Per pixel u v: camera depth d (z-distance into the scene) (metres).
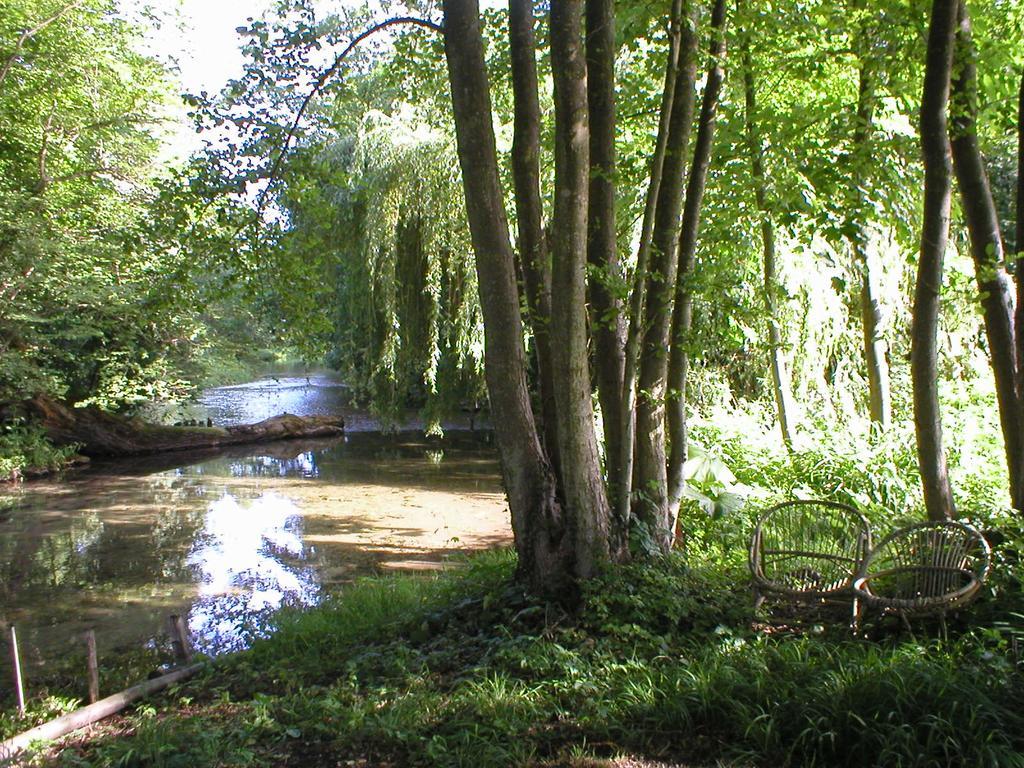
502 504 12.14
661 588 5.03
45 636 7.10
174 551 9.98
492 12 7.00
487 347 5.34
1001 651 3.88
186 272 7.04
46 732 4.45
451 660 4.80
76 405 17.56
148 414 22.38
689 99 5.72
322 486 13.96
